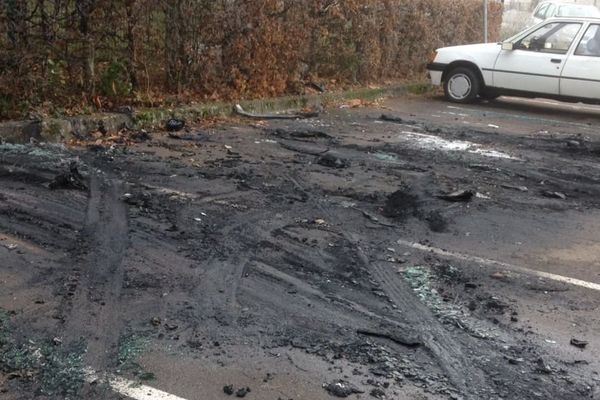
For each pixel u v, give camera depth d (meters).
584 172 8.42
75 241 5.13
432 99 14.71
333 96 12.71
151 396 3.36
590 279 5.08
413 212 6.39
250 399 3.38
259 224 5.77
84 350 3.72
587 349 4.07
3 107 7.93
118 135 8.55
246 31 10.81
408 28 15.65
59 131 7.98
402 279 4.89
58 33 8.33
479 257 5.39
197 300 4.37
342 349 3.91
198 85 10.56
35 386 3.38
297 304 4.42
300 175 7.40
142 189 6.46
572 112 13.88
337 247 5.39
